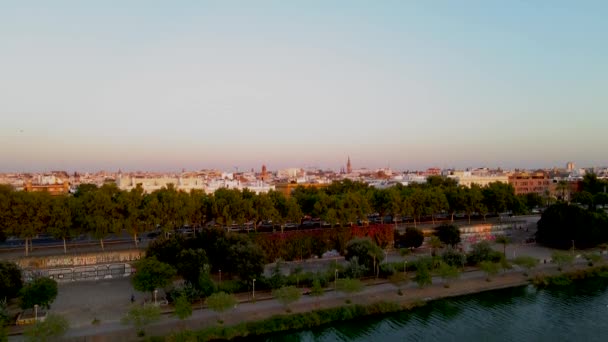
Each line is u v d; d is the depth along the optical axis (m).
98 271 157.12
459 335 119.25
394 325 125.25
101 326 112.06
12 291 121.00
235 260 140.62
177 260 142.12
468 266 177.88
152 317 106.81
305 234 188.38
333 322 125.31
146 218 187.12
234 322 118.12
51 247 186.38
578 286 162.38
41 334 95.19
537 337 118.25
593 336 119.00
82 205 178.25
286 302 125.00
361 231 198.38
